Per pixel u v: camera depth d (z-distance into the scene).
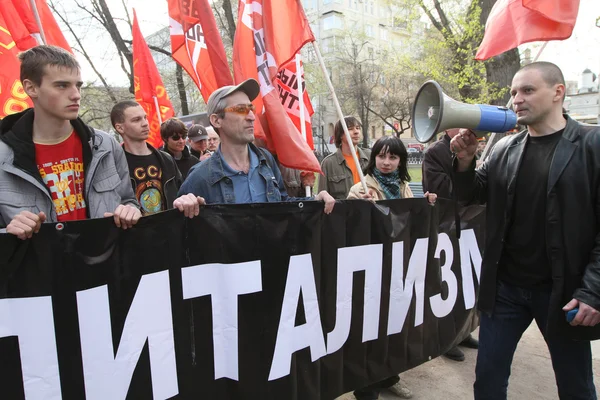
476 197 2.37
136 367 1.80
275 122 2.93
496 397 2.24
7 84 2.76
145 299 1.83
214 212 2.00
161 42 16.62
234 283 2.06
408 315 2.87
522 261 2.16
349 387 2.57
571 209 1.96
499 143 2.33
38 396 1.60
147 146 3.27
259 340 2.13
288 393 2.22
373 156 3.26
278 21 3.05
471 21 10.06
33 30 2.86
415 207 2.88
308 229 2.28
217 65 3.53
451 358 3.45
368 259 2.61
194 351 1.96
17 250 1.56
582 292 1.88
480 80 9.92
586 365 2.04
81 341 1.68
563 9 3.09
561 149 2.00
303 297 2.28
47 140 1.89
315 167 2.92
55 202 1.89
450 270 3.19
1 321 1.54
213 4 15.30
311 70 22.02
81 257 1.67
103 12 12.92
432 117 2.12
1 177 1.74
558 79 2.01
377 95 34.25
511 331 2.23
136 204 2.21
